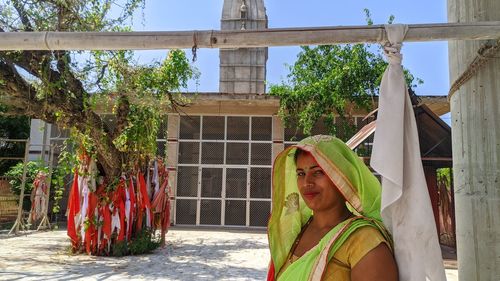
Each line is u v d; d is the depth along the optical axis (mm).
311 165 1803
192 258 8703
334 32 1974
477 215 2154
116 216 9016
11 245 9875
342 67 13125
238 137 15273
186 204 15055
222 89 17141
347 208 1850
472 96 2211
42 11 7242
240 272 7273
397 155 1707
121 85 8906
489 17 2191
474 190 2176
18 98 7770
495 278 2074
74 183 9188
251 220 14883
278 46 2035
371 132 7996
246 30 2043
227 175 15156
